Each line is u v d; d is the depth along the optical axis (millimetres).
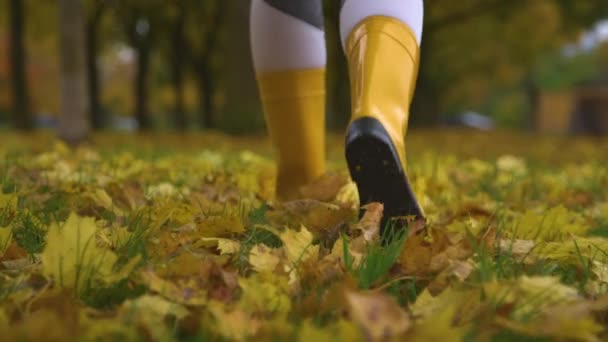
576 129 44500
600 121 44062
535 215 2254
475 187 4023
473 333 1251
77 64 8023
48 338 1099
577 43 23516
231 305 1365
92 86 20750
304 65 2436
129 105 38750
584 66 49500
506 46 24328
